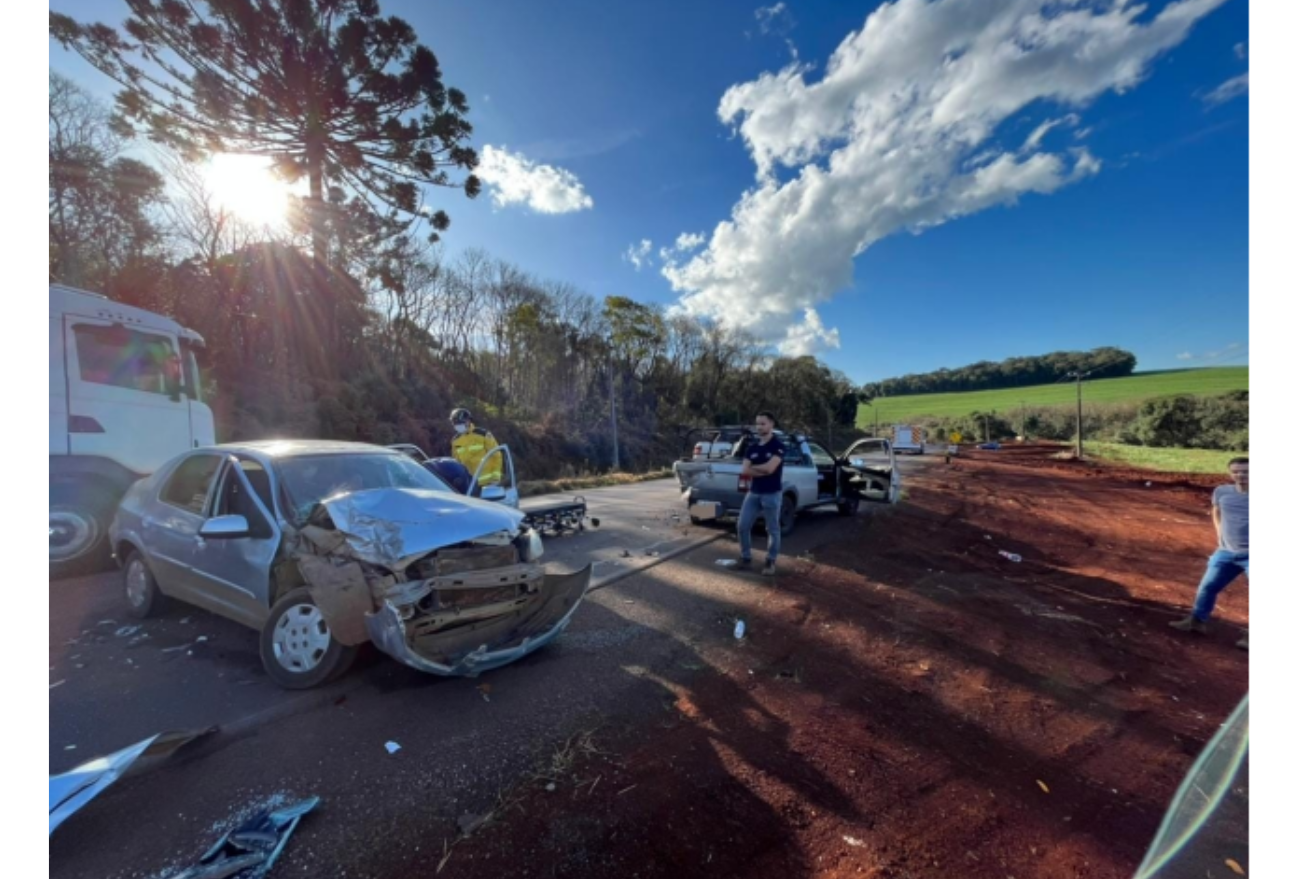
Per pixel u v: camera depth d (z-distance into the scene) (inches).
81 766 92.0
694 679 142.3
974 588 233.9
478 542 139.8
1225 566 177.8
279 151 738.8
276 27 674.8
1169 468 1024.2
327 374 822.5
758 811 92.0
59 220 633.0
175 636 163.3
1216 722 126.9
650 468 1400.1
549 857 80.4
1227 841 87.4
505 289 1417.3
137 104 644.1
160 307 657.0
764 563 268.1
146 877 74.9
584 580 161.5
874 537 340.8
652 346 1860.2
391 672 141.5
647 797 94.7
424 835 84.6
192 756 103.9
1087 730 122.4
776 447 245.8
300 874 76.0
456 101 793.6
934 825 90.0
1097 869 81.2
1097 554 313.7
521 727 117.0
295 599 132.7
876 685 141.7
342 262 828.6
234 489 157.9
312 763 102.7
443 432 938.7
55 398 219.8
